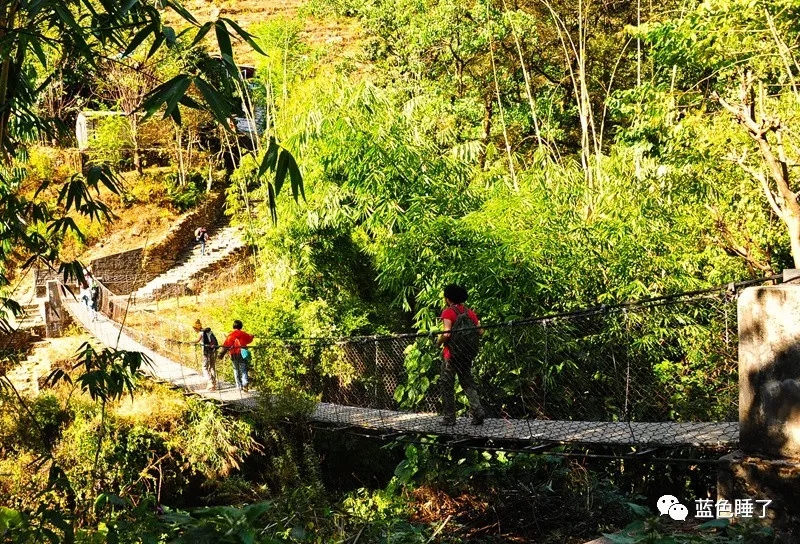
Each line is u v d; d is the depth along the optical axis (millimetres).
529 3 19906
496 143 21078
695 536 2773
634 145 11117
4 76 3100
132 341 15188
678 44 9141
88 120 27859
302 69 20156
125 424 10617
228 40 2305
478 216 10047
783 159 7859
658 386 8086
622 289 8938
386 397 10500
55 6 2629
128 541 2807
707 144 9852
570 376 8789
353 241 14086
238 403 10781
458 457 8555
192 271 24578
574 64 20422
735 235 9898
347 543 4344
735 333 7508
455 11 18000
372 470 11312
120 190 3775
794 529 3436
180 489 10664
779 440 3562
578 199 10977
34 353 16547
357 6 20219
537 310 9242
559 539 6863
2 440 9219
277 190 2361
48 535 3016
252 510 2283
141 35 2318
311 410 9281
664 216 9852
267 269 15031
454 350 7004
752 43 8547
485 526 7555
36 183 24344
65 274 4035
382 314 14195
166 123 28328
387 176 10891
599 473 8156
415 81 18906
